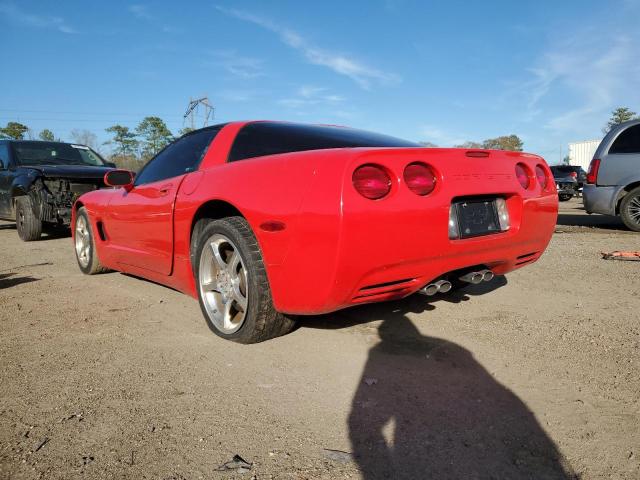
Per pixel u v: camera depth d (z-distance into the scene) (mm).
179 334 2773
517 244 2631
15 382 2145
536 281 4012
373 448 1612
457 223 2328
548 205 2789
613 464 1518
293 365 2301
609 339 2615
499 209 2580
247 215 2268
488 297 3492
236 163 2602
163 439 1677
